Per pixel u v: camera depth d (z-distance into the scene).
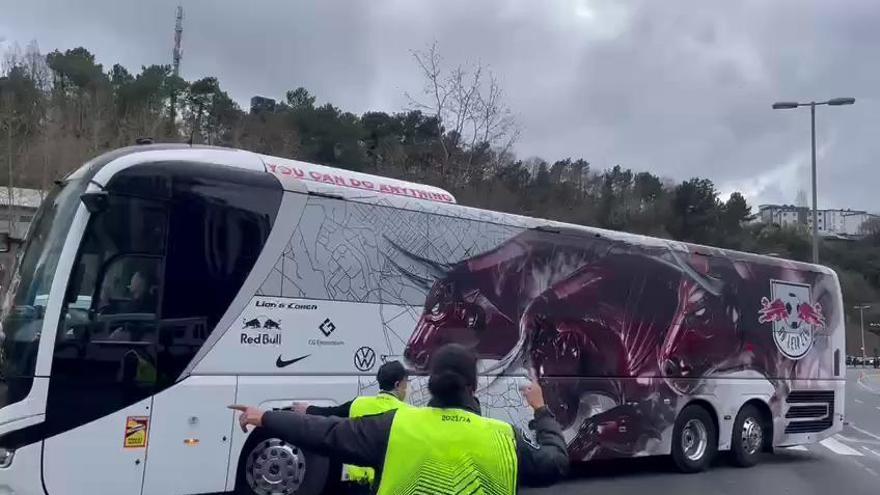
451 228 9.89
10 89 34.75
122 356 7.10
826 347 15.76
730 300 13.86
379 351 8.92
